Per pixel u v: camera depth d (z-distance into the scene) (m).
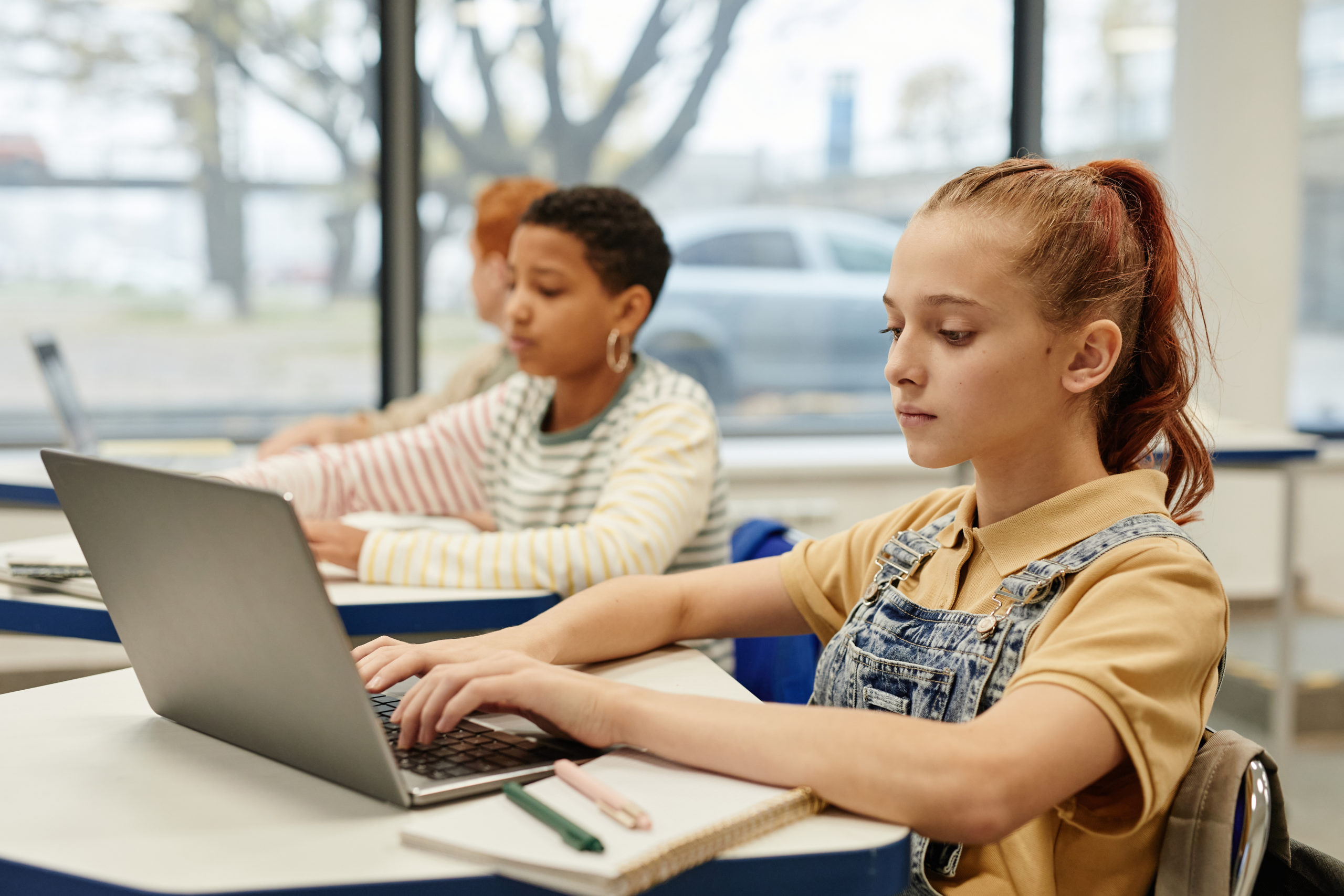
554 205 1.36
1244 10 2.92
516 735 0.74
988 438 0.74
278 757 0.70
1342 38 3.36
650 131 3.26
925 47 3.32
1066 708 0.62
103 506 0.70
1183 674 0.65
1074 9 3.30
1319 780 2.37
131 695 0.86
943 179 3.38
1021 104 3.35
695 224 3.31
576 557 1.18
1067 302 0.73
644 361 1.44
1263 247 2.97
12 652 2.68
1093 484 0.76
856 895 0.57
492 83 3.17
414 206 3.14
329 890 0.53
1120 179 0.81
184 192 3.01
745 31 3.25
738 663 1.28
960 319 0.73
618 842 0.55
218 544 0.63
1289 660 2.52
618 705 0.69
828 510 3.15
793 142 3.31
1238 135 2.95
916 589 0.83
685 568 1.33
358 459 1.58
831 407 3.45
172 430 3.08
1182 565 0.69
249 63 3.01
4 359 2.95
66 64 2.89
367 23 3.06
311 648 0.61
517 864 0.54
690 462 1.28
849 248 3.39
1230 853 0.64
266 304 3.10
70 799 0.64
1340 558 3.33
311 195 3.09
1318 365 3.51
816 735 0.63
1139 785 0.66
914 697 0.76
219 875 0.54
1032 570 0.75
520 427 1.50
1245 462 2.40
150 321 3.03
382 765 0.62
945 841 0.60
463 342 3.25
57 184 2.93
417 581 1.22
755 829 0.58
